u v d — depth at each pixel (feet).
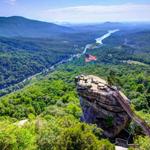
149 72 567.18
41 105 363.15
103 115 158.81
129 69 636.89
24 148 108.99
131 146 130.62
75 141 94.53
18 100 367.86
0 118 296.92
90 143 94.79
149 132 150.51
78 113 256.32
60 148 95.55
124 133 157.38
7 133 108.78
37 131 134.62
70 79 547.90
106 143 97.30
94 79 174.60
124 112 156.66
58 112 253.44
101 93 158.40
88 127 107.14
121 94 166.20
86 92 163.53
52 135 102.99
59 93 411.54
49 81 525.75
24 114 326.24
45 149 101.24
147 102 302.25
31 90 415.44
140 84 370.53
